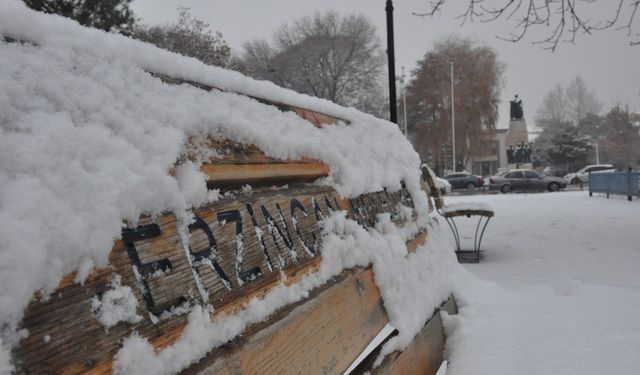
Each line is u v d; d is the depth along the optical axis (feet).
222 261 4.04
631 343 9.18
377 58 183.83
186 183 3.90
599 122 257.96
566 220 39.11
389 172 9.02
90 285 2.86
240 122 4.92
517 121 230.89
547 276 18.12
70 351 2.62
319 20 180.96
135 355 2.93
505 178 102.32
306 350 4.68
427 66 172.65
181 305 3.46
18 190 2.59
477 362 8.70
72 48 3.61
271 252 4.74
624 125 210.18
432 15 23.81
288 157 5.75
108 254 2.97
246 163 4.79
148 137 3.65
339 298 5.72
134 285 3.13
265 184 5.46
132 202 3.25
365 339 6.09
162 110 3.97
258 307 4.17
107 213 3.00
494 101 165.89
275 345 4.22
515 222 39.32
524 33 23.41
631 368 8.16
